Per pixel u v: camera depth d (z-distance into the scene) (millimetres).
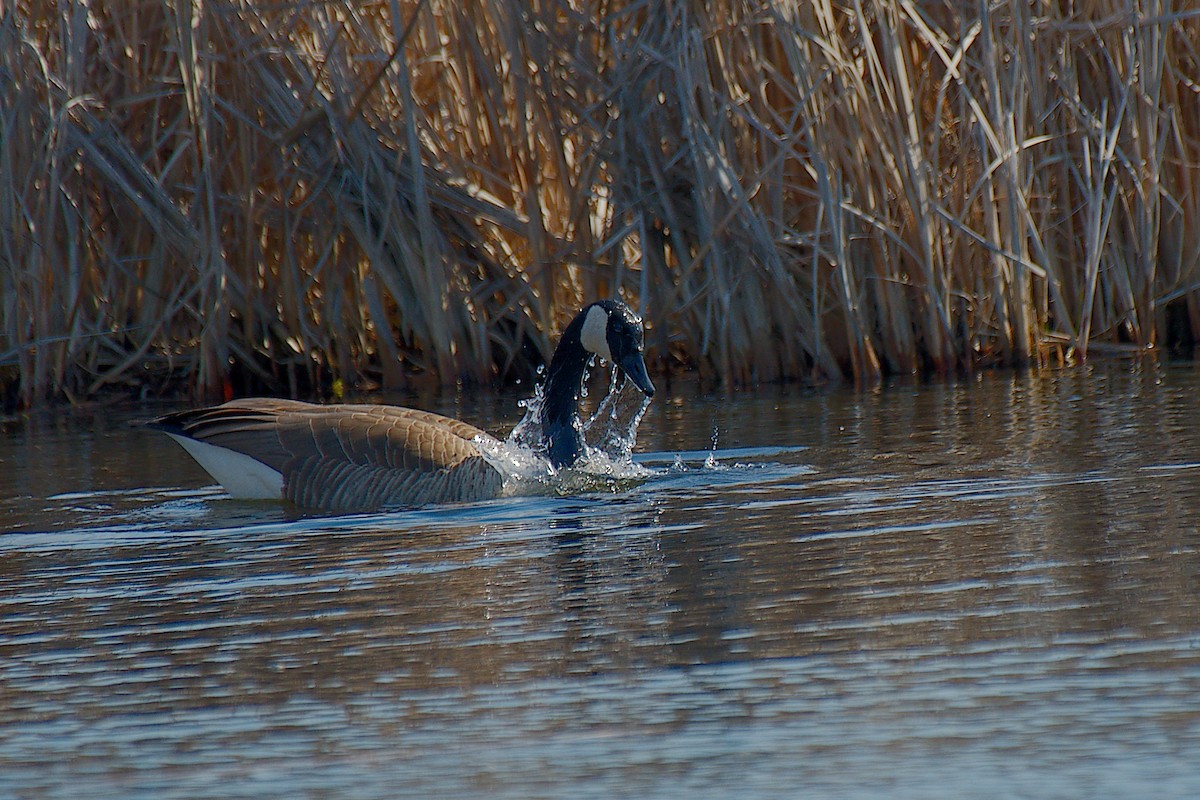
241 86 17562
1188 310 18484
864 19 16719
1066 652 6066
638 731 5473
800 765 5062
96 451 13844
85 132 17594
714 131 16609
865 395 15523
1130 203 18109
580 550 8836
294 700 6035
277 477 11422
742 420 14219
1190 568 7324
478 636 6871
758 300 17234
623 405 15812
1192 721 5223
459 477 11320
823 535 8797
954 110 17422
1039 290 17750
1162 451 11039
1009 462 11039
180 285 17828
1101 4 17281
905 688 5762
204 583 8336
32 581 8570
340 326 18422
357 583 8148
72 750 5570
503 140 18703
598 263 18047
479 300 18297
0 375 17984
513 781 5051
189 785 5156
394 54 16828
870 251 17234
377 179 18172
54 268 17453
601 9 17938
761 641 6523
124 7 17641
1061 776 4832
